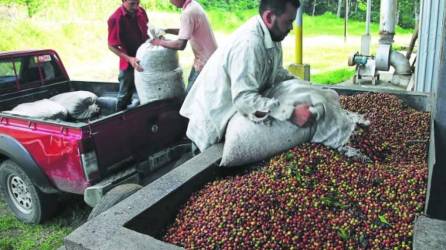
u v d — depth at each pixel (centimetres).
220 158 297
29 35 1426
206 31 484
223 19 1905
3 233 429
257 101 281
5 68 475
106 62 1374
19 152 389
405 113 395
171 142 446
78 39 1490
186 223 245
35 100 513
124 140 384
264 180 255
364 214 228
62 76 550
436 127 246
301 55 803
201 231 231
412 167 271
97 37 1523
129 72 484
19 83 493
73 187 373
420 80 614
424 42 597
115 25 469
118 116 375
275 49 298
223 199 247
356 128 306
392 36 793
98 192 350
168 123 436
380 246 208
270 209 234
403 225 215
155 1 1769
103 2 1689
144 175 406
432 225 196
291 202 237
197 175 274
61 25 1528
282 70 335
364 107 413
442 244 182
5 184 437
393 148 321
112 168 375
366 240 213
